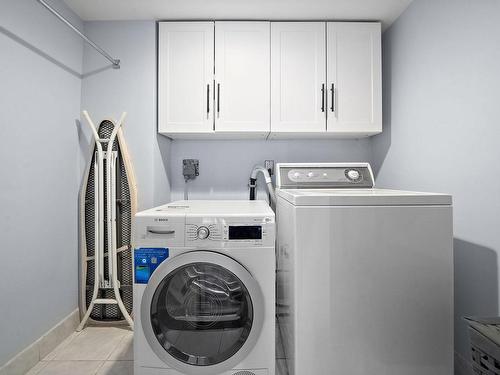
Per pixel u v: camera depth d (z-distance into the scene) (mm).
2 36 1458
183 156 2557
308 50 2137
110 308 2092
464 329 1491
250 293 1324
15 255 1536
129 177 2053
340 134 2297
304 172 2184
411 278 1265
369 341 1270
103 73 2154
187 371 1342
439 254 1264
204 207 1667
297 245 1264
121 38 2154
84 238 2068
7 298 1482
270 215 1366
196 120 2143
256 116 2135
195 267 1407
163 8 2002
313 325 1270
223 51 2125
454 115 1541
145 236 1356
